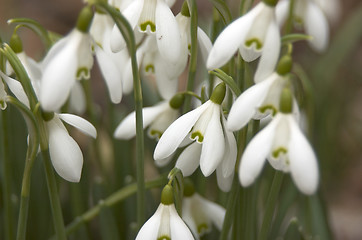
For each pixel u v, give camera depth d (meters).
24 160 0.49
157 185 0.42
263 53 0.35
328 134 0.70
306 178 0.33
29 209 0.49
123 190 0.43
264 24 0.35
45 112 0.36
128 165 0.51
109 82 0.36
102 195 0.48
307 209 0.51
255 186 0.43
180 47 0.37
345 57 0.76
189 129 0.36
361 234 0.67
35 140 0.36
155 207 0.47
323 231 0.48
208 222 0.42
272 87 0.35
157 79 0.42
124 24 0.35
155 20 0.38
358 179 0.77
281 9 0.49
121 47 0.38
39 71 0.42
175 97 0.41
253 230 0.43
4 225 0.48
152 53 0.41
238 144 0.37
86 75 0.35
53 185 0.37
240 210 0.40
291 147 0.34
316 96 0.67
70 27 1.01
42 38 0.42
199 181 0.46
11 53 0.36
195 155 0.38
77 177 0.36
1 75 0.37
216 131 0.36
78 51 0.34
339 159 0.74
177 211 0.38
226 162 0.37
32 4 1.02
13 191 0.49
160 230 0.36
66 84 0.34
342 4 1.00
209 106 0.37
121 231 0.49
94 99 0.85
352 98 0.79
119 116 0.54
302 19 0.49
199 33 0.39
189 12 0.39
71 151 0.36
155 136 0.42
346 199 0.75
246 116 0.35
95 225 0.53
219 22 0.42
